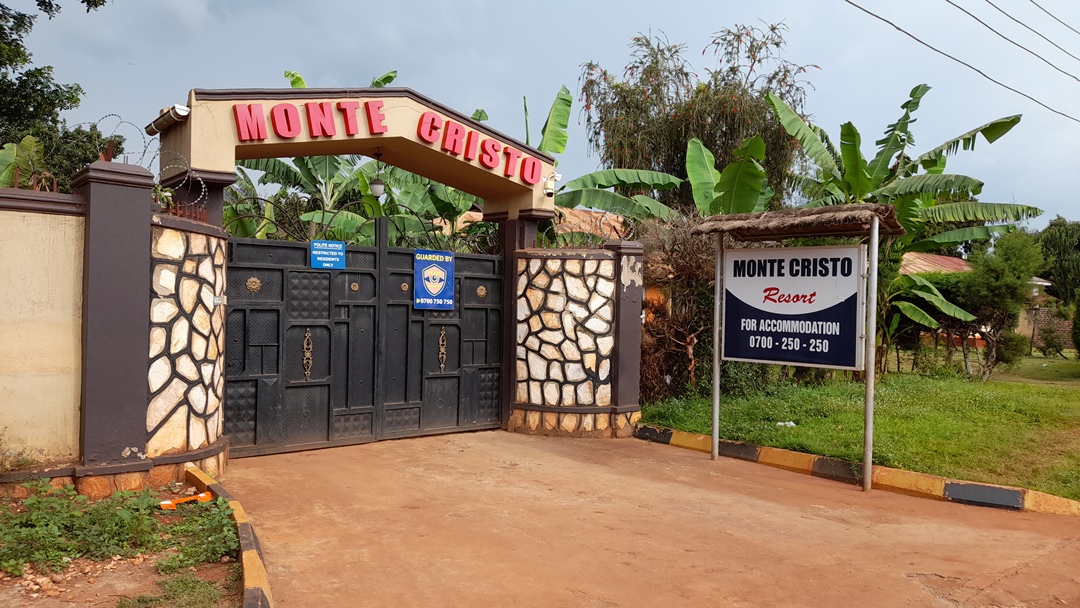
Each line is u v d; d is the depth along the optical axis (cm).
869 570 464
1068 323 2284
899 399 985
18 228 511
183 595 370
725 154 1875
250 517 536
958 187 1162
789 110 1362
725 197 1173
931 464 695
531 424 909
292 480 644
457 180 923
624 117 1912
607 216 1634
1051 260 1505
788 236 788
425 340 865
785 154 1878
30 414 514
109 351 529
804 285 740
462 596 406
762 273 773
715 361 800
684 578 443
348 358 801
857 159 1209
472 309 911
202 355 609
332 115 751
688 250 1071
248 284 727
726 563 471
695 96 1883
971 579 452
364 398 815
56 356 523
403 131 802
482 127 867
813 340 733
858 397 1005
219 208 691
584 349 909
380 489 627
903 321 1555
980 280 1430
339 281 793
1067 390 1168
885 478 680
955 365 1562
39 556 400
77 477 511
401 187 1366
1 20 1417
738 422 881
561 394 907
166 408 571
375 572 438
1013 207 1313
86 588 379
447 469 710
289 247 755
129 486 533
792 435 804
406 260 848
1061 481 652
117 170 531
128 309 538
